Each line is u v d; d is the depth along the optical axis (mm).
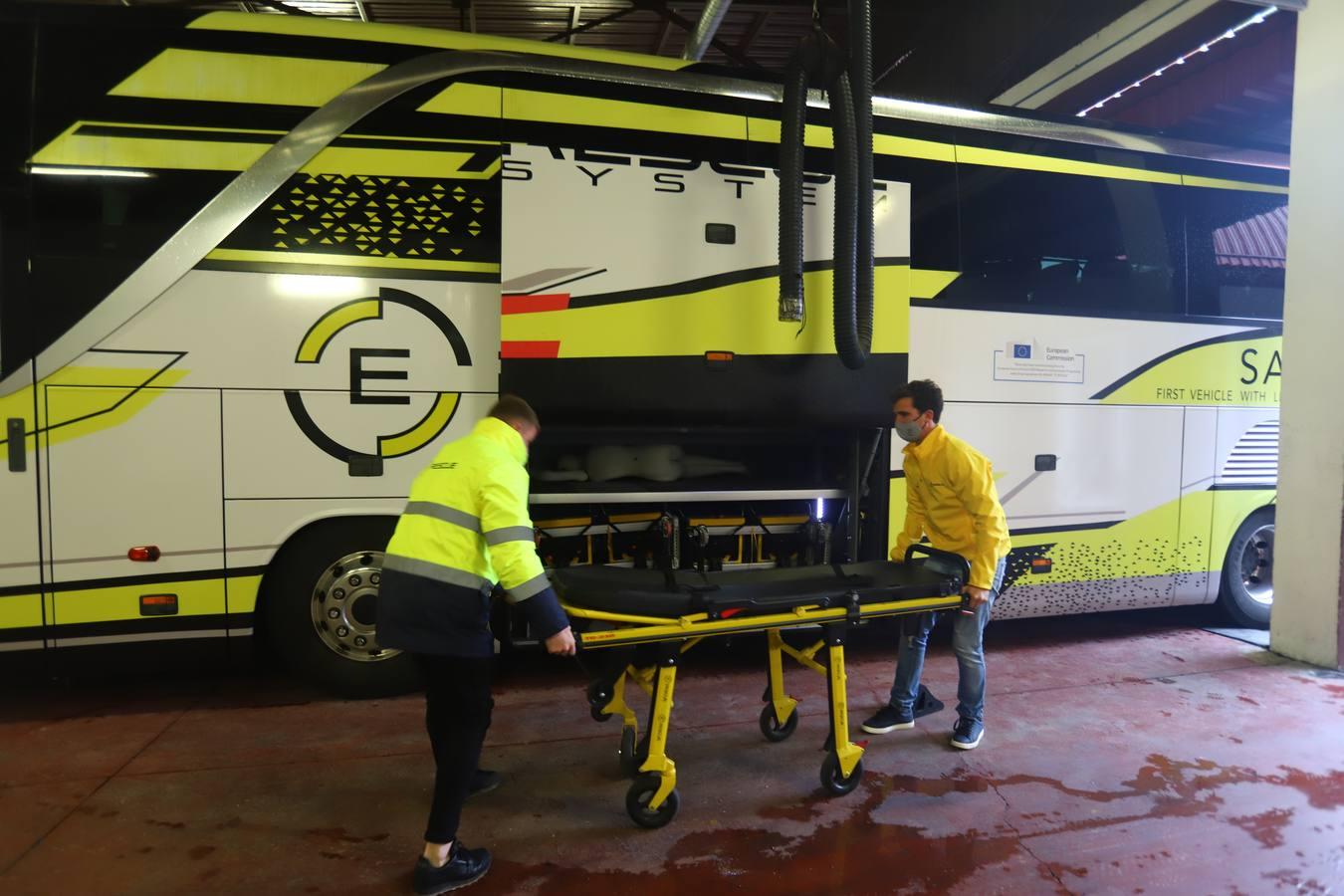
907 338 4602
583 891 2578
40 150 3615
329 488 3900
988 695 4426
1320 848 2895
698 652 5141
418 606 2490
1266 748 3738
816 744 3730
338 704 4121
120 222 3664
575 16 8078
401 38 3973
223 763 3449
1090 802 3205
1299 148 5012
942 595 3363
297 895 2539
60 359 3617
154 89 3705
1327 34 4855
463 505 2539
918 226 4754
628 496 4336
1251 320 5535
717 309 4273
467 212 4008
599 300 4086
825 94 4559
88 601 3701
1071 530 5145
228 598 3838
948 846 2873
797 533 4836
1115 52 7633
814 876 2676
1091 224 5137
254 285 3791
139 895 2520
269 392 3816
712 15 6059
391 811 3066
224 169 3756
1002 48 8383
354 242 3891
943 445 3555
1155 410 5320
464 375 4012
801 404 4418
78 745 3621
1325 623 4918
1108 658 5133
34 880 2588
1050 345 5031
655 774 2941
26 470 3619
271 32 3826
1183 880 2693
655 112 4227
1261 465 5621
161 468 3730
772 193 4379
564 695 4348
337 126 3867
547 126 4074
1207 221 5434
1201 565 5516
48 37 3648
